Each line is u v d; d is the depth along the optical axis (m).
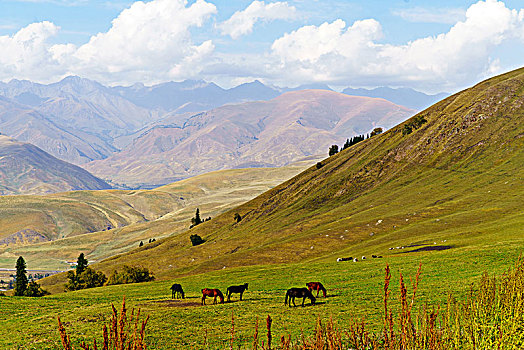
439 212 120.88
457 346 12.92
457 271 49.62
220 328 34.50
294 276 68.94
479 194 128.75
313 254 115.50
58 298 58.59
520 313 13.09
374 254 85.94
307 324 33.38
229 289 47.38
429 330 11.64
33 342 32.19
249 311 40.25
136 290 71.88
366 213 146.12
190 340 31.41
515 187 126.88
